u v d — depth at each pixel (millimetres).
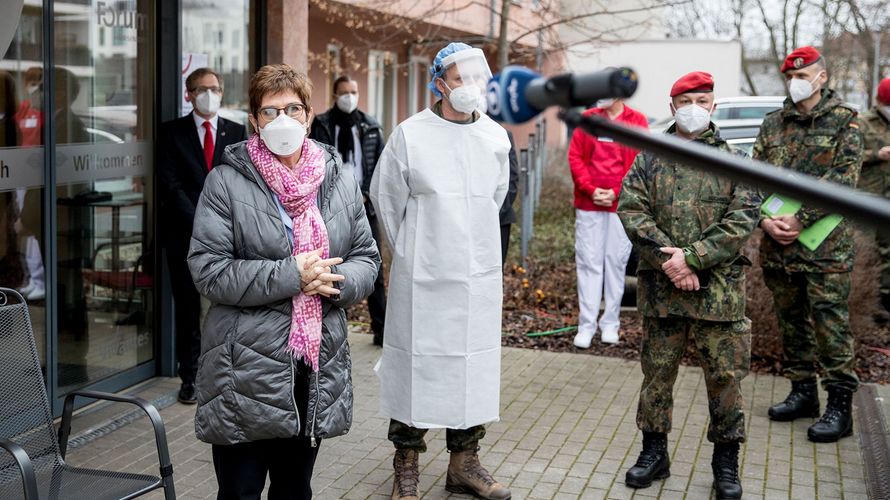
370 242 3586
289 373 3221
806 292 5340
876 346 7438
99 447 5055
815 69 5078
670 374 4500
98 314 5844
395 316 4180
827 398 5605
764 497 4484
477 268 4102
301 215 3314
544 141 16516
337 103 7051
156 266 6301
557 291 8977
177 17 6156
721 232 4125
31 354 3541
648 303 4402
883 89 7848
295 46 7383
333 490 4520
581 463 4906
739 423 4340
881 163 7953
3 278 5039
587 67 14336
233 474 3295
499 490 4316
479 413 4176
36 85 5164
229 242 3264
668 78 19562
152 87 6168
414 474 4320
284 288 3156
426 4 13125
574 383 6387
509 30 12469
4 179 4996
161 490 4449
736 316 4242
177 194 5582
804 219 5102
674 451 5086
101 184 5777
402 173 4078
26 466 2883
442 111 4109
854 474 4773
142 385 6145
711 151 1084
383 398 4254
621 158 7074
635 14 15836
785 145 5246
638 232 4277
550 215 14281
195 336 5801
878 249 7871
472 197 4070
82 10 5539
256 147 3311
